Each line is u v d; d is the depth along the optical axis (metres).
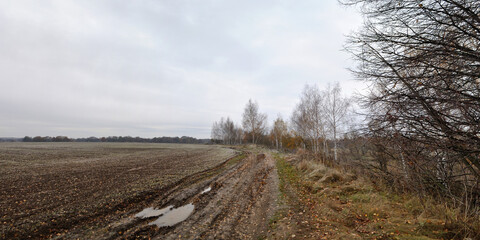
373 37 4.41
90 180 13.15
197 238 5.98
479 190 5.38
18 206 8.23
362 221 5.98
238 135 83.50
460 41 3.74
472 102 3.61
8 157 23.44
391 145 6.55
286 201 9.02
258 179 14.12
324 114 23.80
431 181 6.70
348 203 7.67
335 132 21.84
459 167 6.07
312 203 8.39
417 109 4.47
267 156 30.80
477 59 3.45
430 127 4.68
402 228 5.10
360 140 7.21
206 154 35.22
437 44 3.79
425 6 3.76
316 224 6.17
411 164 6.66
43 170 16.17
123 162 22.86
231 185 12.53
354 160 11.97
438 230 4.75
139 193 10.38
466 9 3.31
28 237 5.97
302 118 28.98
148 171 16.97
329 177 11.21
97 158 26.75
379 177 9.62
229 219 7.39
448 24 3.58
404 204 6.85
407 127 5.09
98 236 6.09
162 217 7.70
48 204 8.55
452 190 6.29
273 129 58.66
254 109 57.34
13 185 11.36
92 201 9.04
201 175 15.76
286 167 19.03
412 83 4.36
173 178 14.22
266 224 6.86
